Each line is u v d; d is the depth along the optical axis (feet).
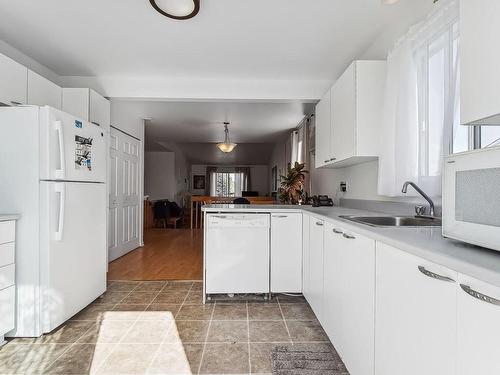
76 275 7.38
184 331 6.83
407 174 6.07
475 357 2.30
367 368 4.19
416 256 3.07
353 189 9.87
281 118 18.24
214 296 9.13
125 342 6.32
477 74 3.41
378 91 7.18
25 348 6.02
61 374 5.22
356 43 9.14
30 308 6.37
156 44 9.27
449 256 2.64
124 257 14.35
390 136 6.70
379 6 7.22
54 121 6.55
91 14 7.66
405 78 6.11
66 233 6.95
